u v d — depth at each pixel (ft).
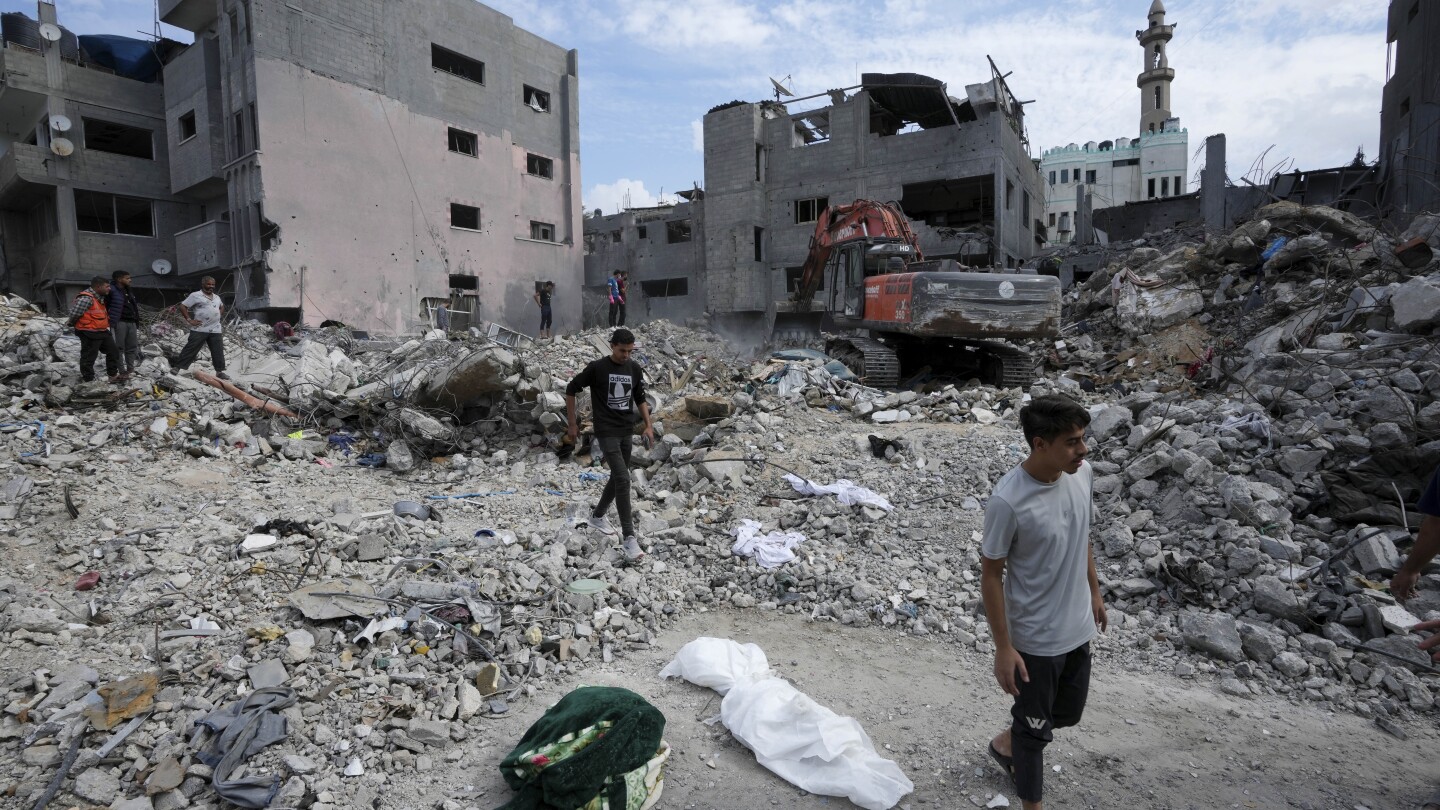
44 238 78.07
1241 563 15.33
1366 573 15.05
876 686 12.94
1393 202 57.77
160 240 78.74
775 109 96.43
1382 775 10.39
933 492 21.81
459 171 84.43
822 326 59.47
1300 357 25.23
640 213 123.34
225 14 68.59
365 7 74.18
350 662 12.53
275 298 66.95
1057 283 36.94
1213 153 66.39
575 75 100.07
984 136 79.10
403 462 27.04
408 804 9.66
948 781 10.18
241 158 67.51
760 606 16.57
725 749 10.98
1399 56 67.87
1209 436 20.59
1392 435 17.60
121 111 75.97
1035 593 8.23
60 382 28.78
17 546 16.71
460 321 85.15
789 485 23.27
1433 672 12.67
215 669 12.09
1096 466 20.85
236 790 9.59
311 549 16.70
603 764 9.47
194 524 18.39
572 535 18.61
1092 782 10.12
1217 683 13.10
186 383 30.12
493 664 12.59
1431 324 25.59
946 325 36.47
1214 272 44.50
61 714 10.92
